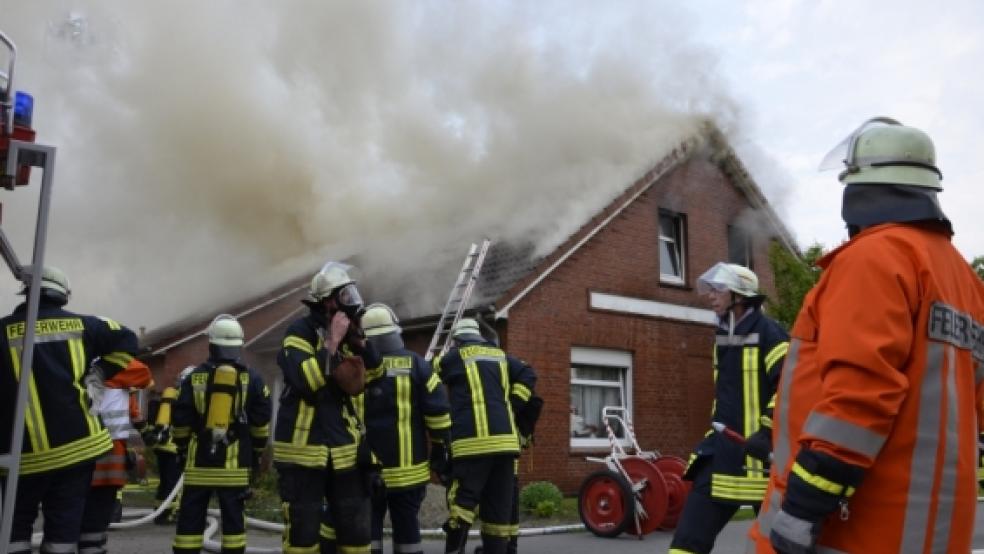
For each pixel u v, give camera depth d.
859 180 2.21
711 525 4.30
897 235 2.09
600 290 13.23
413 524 5.24
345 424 4.36
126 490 12.41
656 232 14.33
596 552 7.19
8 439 3.94
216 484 5.31
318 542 4.32
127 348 4.44
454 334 6.30
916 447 1.97
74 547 4.08
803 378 2.22
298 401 4.38
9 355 4.03
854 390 1.93
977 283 2.29
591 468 12.54
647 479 8.12
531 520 9.67
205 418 5.36
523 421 6.28
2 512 3.27
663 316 14.05
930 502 1.96
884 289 1.98
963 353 2.10
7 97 3.34
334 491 4.35
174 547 5.29
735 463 4.25
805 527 1.95
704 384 14.41
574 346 12.84
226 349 5.53
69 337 4.18
